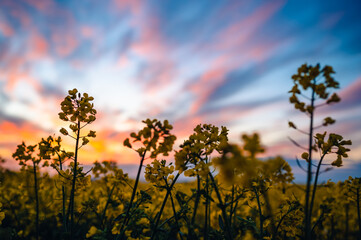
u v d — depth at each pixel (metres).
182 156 2.32
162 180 2.60
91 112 2.89
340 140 2.38
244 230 2.82
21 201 4.79
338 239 4.60
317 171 2.20
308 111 1.87
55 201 4.48
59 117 2.79
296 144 1.86
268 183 2.57
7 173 4.65
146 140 2.18
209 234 2.94
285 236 3.23
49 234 4.47
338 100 1.85
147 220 2.73
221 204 2.22
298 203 2.90
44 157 2.82
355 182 3.12
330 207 3.58
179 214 2.66
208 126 2.76
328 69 1.93
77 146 2.77
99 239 2.39
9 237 3.49
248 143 1.67
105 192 4.20
